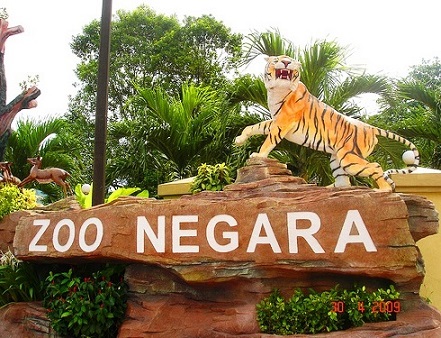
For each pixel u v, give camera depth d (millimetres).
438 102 11227
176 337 5730
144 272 6324
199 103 12141
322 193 5797
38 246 6742
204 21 23531
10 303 6953
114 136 12500
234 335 5461
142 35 24062
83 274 6855
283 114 6434
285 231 5641
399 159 9516
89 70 23328
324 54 9242
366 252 5414
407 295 5516
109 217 6301
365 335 5059
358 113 9719
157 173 12625
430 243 7422
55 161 12766
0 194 8680
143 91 11898
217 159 11219
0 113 9938
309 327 5324
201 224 5914
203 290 6000
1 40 10047
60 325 6137
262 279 5723
